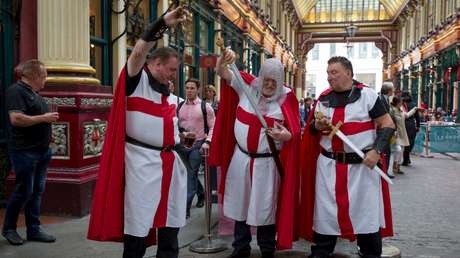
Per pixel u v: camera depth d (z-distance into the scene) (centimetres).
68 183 553
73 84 558
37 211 457
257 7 1792
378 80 5253
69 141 556
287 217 392
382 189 404
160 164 319
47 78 562
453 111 1708
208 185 458
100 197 312
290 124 393
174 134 332
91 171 579
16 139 430
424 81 2295
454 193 761
